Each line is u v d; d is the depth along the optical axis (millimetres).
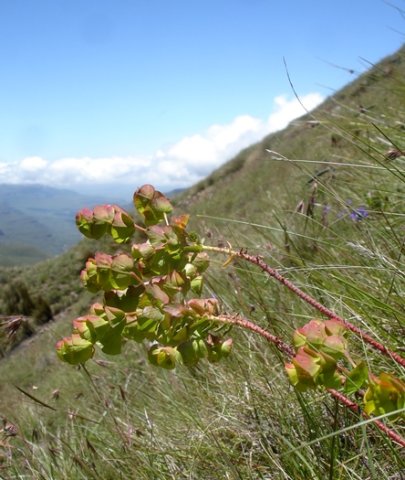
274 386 2334
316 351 1061
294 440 1886
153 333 1456
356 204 3656
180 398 3061
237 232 4711
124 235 1536
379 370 1919
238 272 3576
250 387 2311
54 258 25469
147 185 1574
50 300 20750
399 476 1615
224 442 2332
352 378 1045
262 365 2572
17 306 16391
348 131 2910
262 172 19562
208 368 3012
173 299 1514
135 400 3455
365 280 2549
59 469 2811
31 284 22188
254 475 1979
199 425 2383
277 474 1880
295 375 1074
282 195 6496
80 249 22906
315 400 1897
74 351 1446
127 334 1459
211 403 2660
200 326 1477
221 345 1553
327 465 1674
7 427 3205
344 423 1864
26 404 5125
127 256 1453
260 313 2900
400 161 3221
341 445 1816
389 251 2549
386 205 3197
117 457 2627
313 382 1050
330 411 1801
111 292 1461
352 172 4078
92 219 1523
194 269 1550
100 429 3391
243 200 17938
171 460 2387
